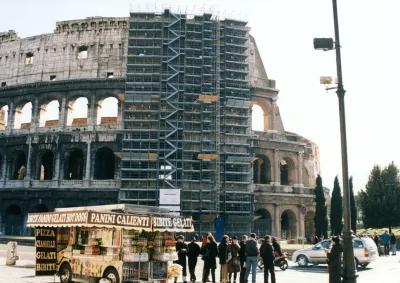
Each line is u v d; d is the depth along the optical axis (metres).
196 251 30.53
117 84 78.56
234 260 28.66
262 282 30.88
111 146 76.69
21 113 85.31
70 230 29.03
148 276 26.39
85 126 78.38
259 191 78.38
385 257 57.03
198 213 73.00
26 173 79.00
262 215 81.75
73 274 27.86
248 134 78.62
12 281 28.91
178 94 76.00
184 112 75.44
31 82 83.31
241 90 79.38
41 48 84.56
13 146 81.62
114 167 81.62
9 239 69.69
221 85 78.88
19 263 39.88
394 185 98.00
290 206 80.25
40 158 81.06
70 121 81.12
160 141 74.50
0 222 78.88
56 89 80.75
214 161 74.81
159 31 79.31
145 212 28.38
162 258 27.03
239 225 74.12
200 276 35.19
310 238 80.50
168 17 80.75
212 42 79.88
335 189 82.75
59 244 29.67
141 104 76.31
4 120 93.75
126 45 80.81
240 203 75.12
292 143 82.62
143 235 26.58
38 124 81.00
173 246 27.84
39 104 81.69
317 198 79.56
